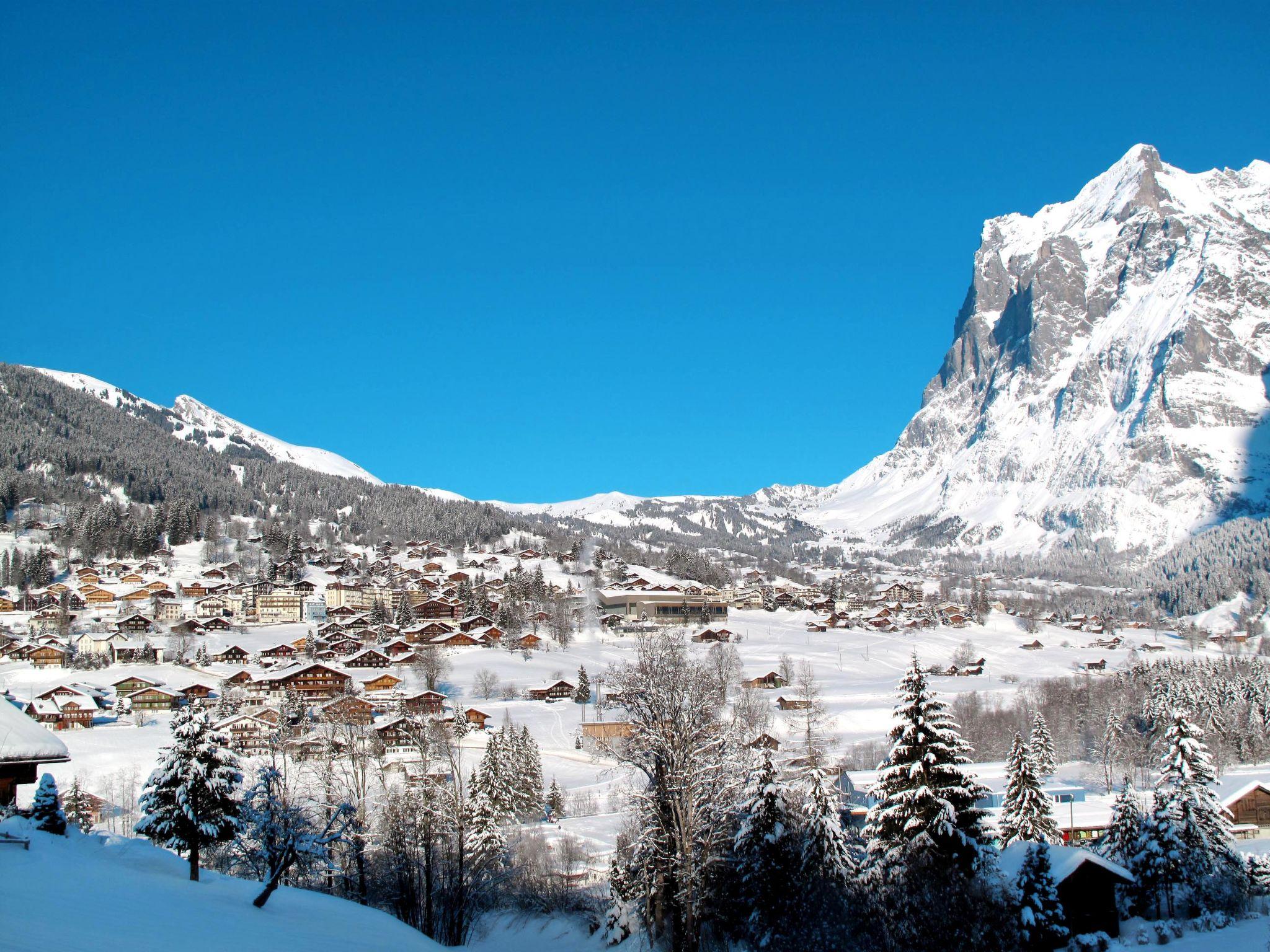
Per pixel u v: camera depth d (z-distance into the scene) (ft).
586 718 519.19
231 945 113.29
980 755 453.99
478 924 235.40
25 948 91.35
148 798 159.63
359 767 260.01
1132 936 234.38
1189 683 535.60
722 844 194.29
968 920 176.55
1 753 152.35
